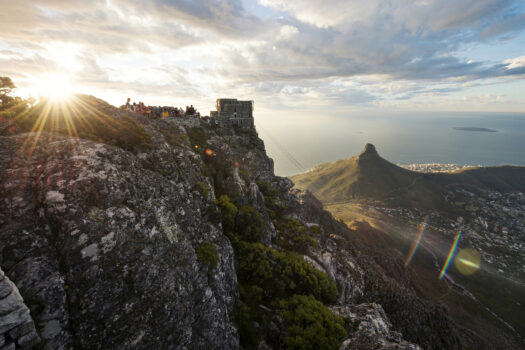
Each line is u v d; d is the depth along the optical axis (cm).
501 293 12319
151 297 1165
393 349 1783
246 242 3219
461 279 13100
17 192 1023
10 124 1270
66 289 956
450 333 4762
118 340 1020
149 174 1592
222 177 3612
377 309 3061
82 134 1502
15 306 793
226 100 8025
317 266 4031
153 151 1900
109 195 1186
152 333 1127
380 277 5338
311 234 5275
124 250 1123
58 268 973
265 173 7250
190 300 1418
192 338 1391
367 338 2025
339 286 4122
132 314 1078
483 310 10388
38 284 902
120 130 1761
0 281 790
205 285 1647
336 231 8669
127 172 1377
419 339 4256
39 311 877
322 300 3142
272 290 2859
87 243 1024
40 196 1052
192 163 2541
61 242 1005
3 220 952
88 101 1847
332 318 2452
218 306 1723
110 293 1037
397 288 5175
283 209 5781
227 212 3209
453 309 9650
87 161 1218
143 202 1367
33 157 1142
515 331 9575
